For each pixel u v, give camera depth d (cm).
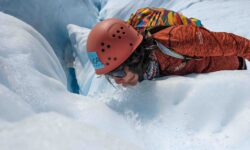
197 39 97
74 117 85
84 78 204
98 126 83
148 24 111
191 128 91
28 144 52
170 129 91
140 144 84
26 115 75
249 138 83
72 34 223
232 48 100
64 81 121
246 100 91
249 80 94
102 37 94
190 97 94
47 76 94
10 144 53
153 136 89
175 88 95
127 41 94
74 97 91
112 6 285
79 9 246
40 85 86
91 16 263
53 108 83
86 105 88
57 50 228
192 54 98
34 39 108
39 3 213
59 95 89
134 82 99
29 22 209
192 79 98
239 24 214
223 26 216
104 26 95
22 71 87
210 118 91
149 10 116
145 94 97
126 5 280
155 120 93
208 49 98
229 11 240
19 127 58
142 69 97
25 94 82
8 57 90
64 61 230
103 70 96
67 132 57
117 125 86
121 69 96
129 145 60
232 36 101
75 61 225
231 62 112
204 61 106
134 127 92
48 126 58
